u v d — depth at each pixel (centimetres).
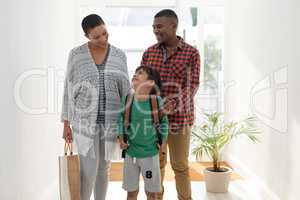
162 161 271
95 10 432
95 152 239
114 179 381
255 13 338
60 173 237
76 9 425
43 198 280
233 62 420
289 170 257
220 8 445
